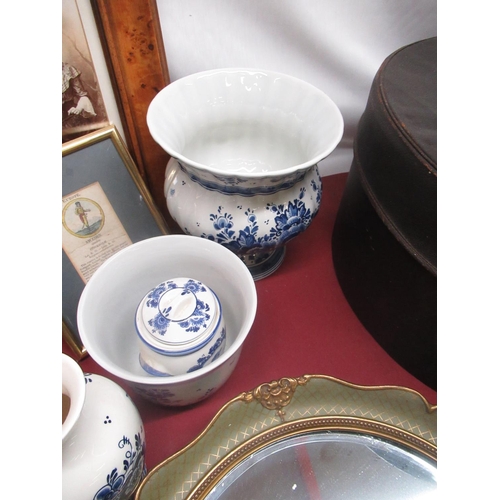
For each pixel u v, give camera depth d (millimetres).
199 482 382
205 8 595
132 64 522
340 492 392
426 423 422
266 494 389
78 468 327
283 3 618
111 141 548
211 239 528
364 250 537
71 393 320
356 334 577
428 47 594
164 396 436
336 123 516
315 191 543
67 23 466
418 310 472
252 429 419
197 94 571
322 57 695
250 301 451
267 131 623
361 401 435
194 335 426
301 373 538
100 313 466
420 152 420
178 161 485
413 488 393
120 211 574
